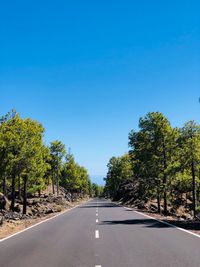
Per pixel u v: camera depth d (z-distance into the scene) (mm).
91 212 39312
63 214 37094
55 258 11164
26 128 35750
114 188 122312
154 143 42281
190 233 17547
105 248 13047
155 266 9648
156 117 43000
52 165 77812
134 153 45031
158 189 42000
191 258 10852
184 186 39375
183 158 36500
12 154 34406
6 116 35281
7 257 11523
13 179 38344
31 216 35719
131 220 26719
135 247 13188
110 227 21375
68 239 15969
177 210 53625
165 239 15320
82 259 10875
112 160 119375
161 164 42500
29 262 10578
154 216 31891
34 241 15531
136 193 75938
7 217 30484
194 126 36938
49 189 99000
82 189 142250
